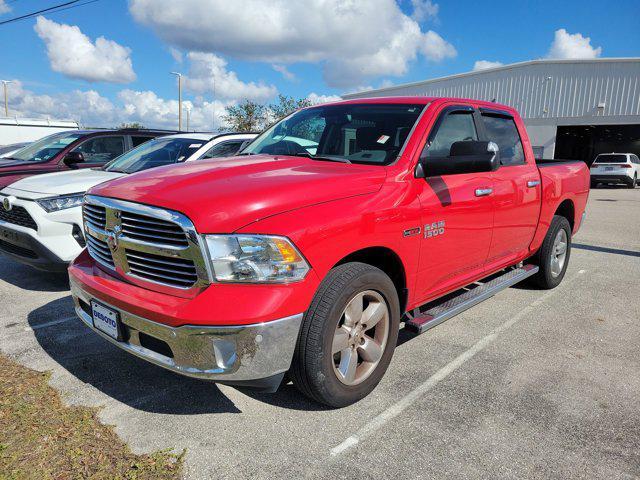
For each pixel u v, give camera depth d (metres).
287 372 2.74
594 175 24.28
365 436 2.65
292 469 2.38
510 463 2.44
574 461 2.47
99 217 2.96
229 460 2.44
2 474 2.27
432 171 3.17
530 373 3.40
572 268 6.37
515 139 4.56
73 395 3.03
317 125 3.90
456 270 3.69
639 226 10.40
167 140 6.91
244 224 2.41
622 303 4.93
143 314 2.52
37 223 4.69
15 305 4.65
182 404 2.96
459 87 33.16
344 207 2.71
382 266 3.23
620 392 3.15
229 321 2.33
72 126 20.22
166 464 2.39
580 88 28.97
